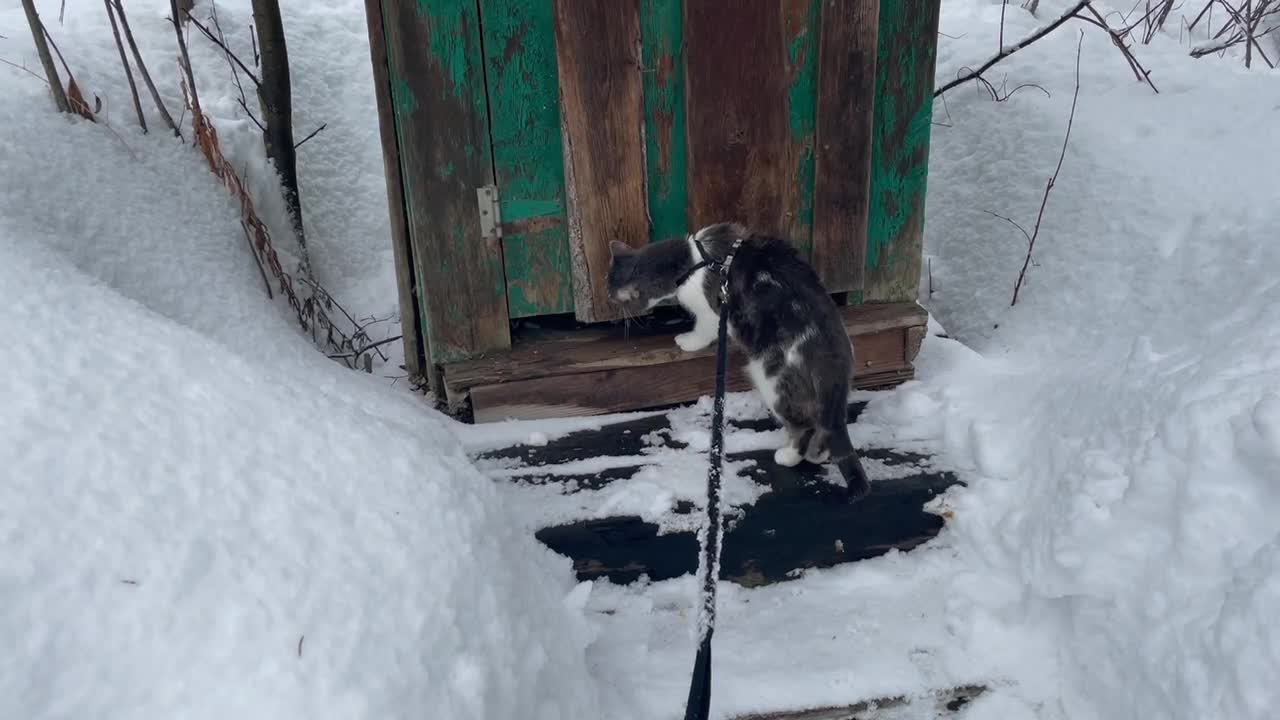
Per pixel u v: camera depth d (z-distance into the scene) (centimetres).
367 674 68
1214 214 152
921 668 101
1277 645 73
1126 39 223
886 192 133
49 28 164
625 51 118
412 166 120
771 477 121
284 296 153
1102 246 162
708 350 132
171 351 91
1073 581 95
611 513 115
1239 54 228
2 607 61
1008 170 187
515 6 115
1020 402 129
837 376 115
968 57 218
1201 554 85
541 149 123
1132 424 101
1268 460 83
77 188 130
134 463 74
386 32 116
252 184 162
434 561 80
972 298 177
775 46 121
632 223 128
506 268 129
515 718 78
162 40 176
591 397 133
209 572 69
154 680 62
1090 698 92
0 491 67
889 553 118
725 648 105
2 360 79
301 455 84
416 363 142
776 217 132
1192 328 137
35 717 58
